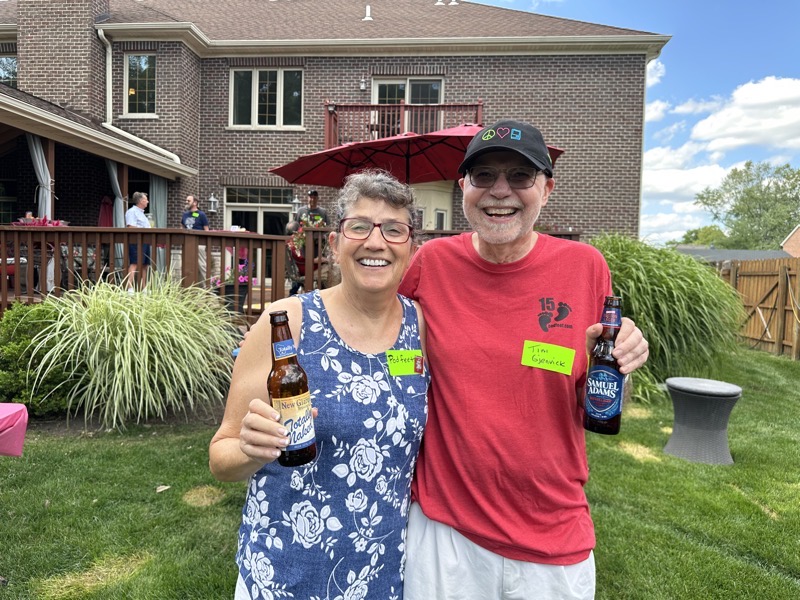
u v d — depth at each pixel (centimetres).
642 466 391
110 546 267
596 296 160
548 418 150
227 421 141
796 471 390
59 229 566
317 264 650
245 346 141
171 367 429
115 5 1247
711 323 600
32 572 247
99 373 420
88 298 462
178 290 507
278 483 136
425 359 159
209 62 1196
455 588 152
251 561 137
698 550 277
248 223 1227
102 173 1129
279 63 1178
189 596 232
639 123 1112
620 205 1123
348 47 1145
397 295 165
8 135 938
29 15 1073
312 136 1186
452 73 1147
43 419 444
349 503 136
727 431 447
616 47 1097
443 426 153
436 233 667
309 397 123
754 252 4006
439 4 1424
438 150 639
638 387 560
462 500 152
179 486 331
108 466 358
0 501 307
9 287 769
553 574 146
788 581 255
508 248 159
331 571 135
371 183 142
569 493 152
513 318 154
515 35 1149
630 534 290
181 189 1147
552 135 1130
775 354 926
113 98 1135
